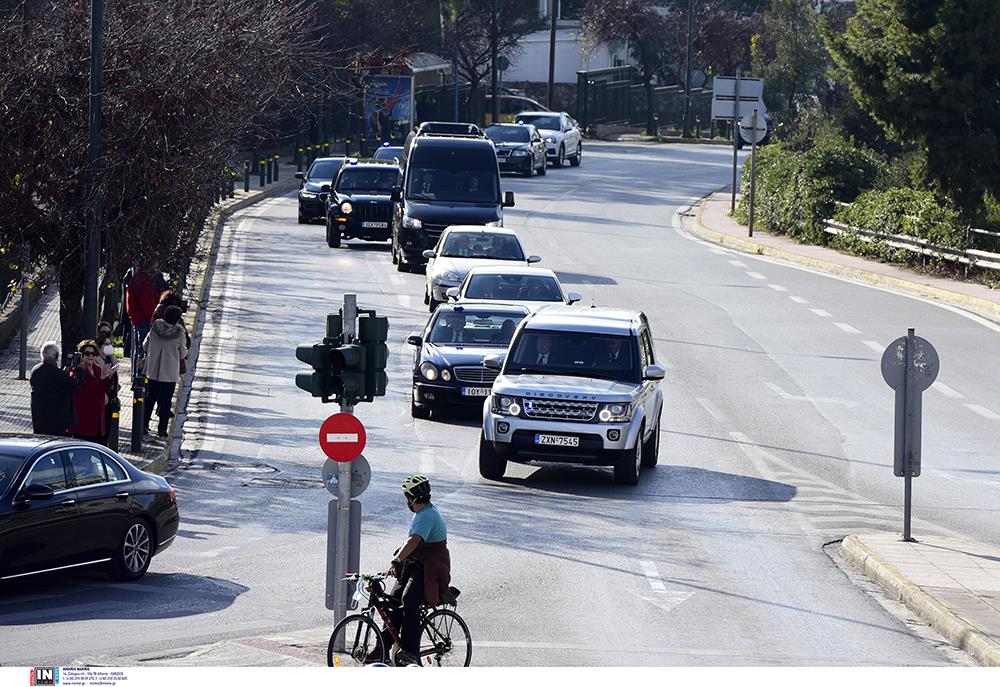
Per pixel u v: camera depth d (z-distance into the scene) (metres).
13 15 60.53
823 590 39.72
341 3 177.88
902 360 44.78
